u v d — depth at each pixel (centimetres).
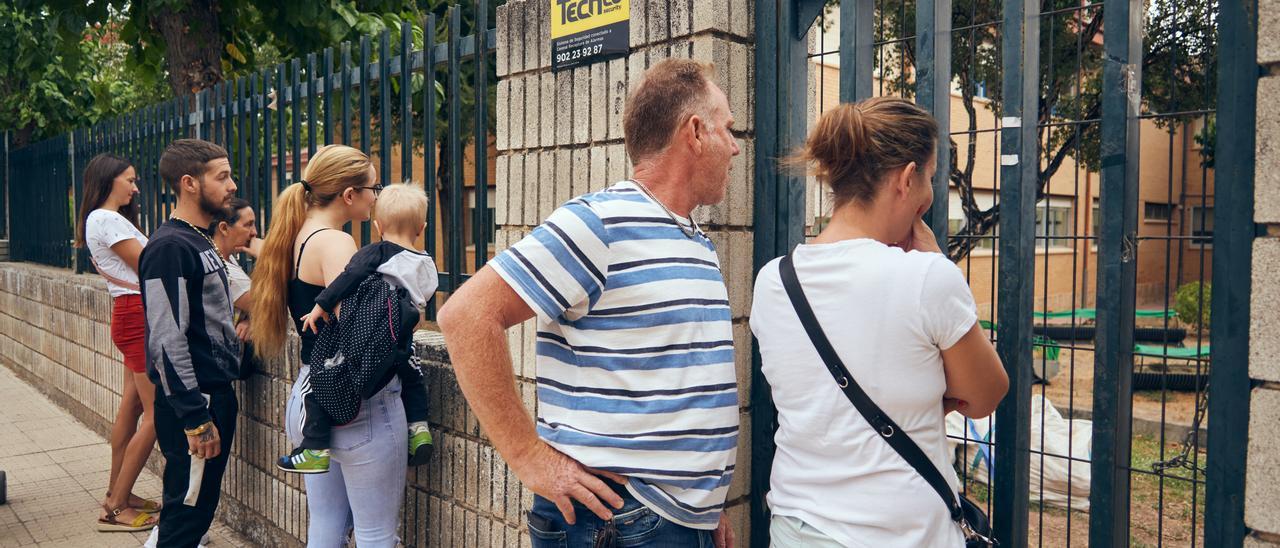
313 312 271
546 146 268
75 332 681
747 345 235
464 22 922
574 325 168
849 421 147
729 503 234
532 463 165
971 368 145
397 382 285
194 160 342
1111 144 176
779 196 226
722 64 223
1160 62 356
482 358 161
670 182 171
